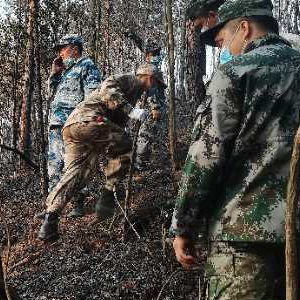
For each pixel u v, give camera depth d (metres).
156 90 6.71
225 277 2.08
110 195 5.06
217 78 2.13
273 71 2.12
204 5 2.64
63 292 3.97
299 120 2.12
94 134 4.77
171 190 5.45
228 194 2.12
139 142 6.45
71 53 5.72
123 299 3.78
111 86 4.87
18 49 9.80
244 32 2.32
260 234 2.01
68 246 4.74
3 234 5.42
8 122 10.36
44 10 9.19
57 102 5.69
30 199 6.46
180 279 3.78
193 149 2.12
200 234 2.33
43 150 5.95
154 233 4.55
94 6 10.01
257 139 2.09
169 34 6.05
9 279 4.31
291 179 1.69
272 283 2.04
